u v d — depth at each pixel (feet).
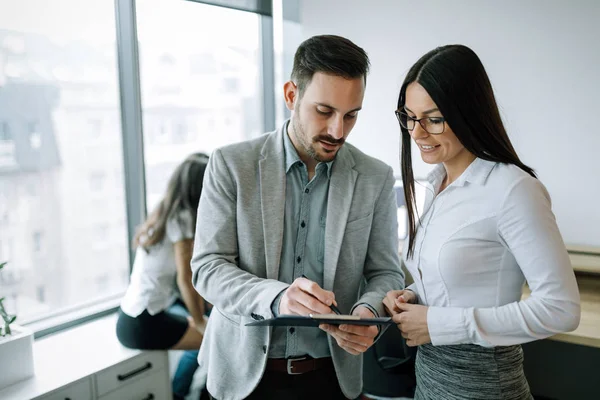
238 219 4.27
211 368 4.62
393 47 9.23
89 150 7.95
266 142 4.47
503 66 8.30
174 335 7.01
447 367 3.65
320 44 3.87
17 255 7.29
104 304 8.36
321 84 3.77
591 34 7.53
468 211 3.49
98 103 7.98
